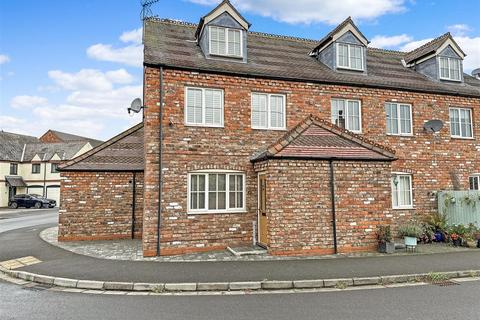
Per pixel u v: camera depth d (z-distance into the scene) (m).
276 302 6.42
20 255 10.73
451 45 15.62
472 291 7.05
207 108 11.80
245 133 11.95
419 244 12.22
